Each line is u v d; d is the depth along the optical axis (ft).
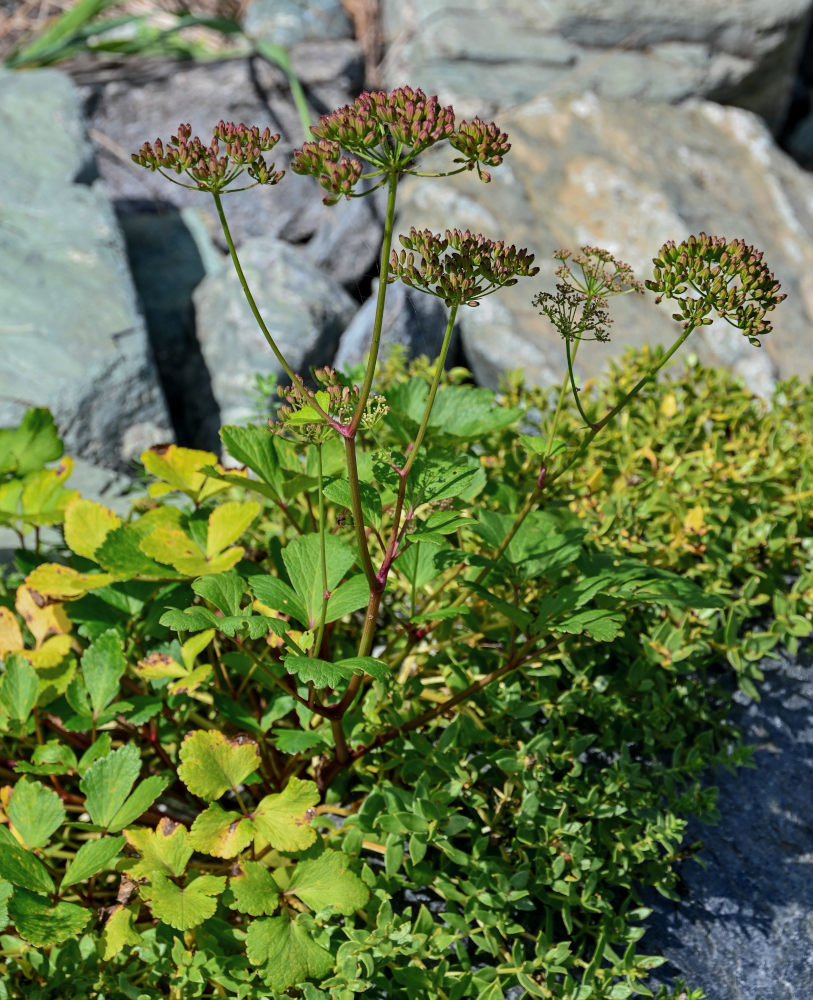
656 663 8.24
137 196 18.21
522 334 15.26
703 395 10.90
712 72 19.67
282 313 14.71
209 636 7.04
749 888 7.79
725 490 9.53
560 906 7.07
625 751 7.45
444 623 7.88
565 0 19.16
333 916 6.91
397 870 7.00
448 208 17.02
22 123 16.20
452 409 7.98
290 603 6.49
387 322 14.37
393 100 5.16
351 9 21.03
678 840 7.30
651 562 9.08
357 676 6.63
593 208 17.42
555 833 7.06
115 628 7.48
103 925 6.61
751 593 8.79
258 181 5.63
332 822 7.30
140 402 13.42
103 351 13.32
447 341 5.88
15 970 6.69
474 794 7.17
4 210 14.85
